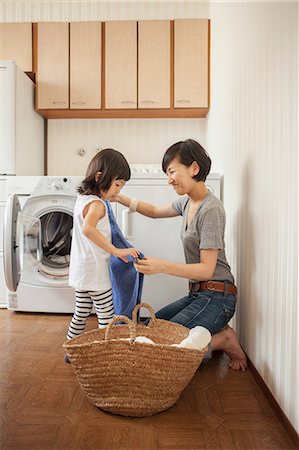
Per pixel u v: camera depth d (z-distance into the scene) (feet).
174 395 3.71
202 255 4.49
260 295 4.44
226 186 6.69
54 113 9.57
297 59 3.31
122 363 3.49
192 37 8.93
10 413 3.69
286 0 3.58
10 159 8.07
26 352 5.36
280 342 3.71
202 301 4.78
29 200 7.12
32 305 7.38
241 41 5.50
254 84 4.74
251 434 3.39
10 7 10.16
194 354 3.63
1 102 8.03
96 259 5.10
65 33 9.04
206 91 8.95
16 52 9.12
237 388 4.32
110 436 3.32
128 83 9.00
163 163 4.95
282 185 3.68
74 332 5.37
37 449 3.12
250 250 4.92
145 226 6.83
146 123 10.10
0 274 7.75
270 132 4.07
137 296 5.28
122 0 9.96
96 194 5.11
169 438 3.31
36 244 7.19
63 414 3.67
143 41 8.96
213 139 8.42
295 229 3.34
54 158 10.18
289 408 3.43
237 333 5.68
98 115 9.80
